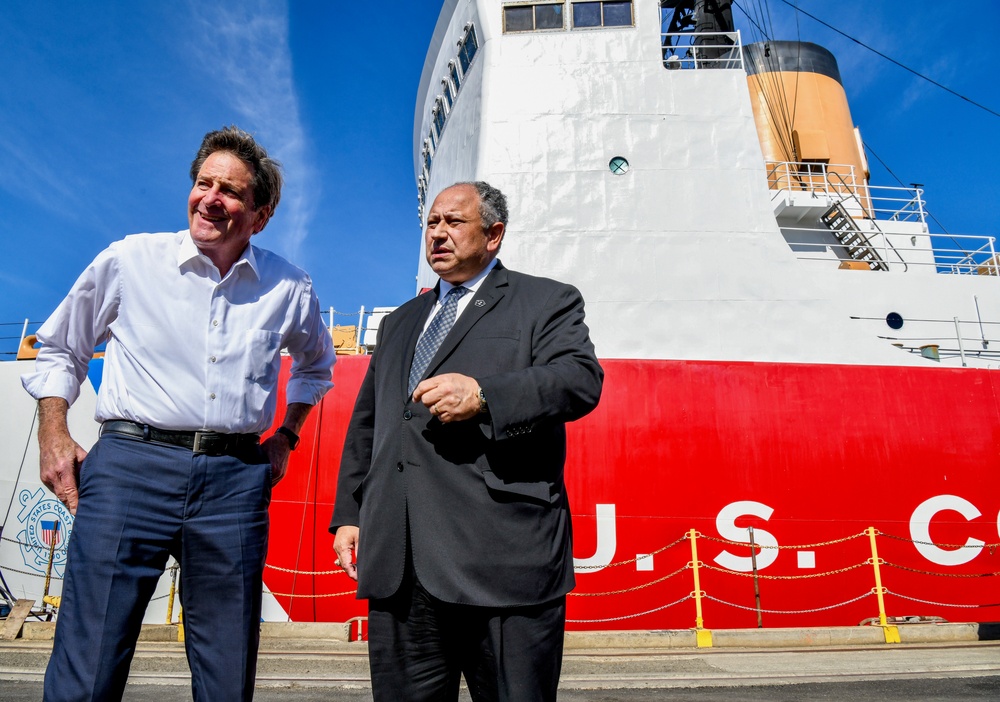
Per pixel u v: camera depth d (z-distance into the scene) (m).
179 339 2.52
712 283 10.19
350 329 10.82
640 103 10.89
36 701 4.56
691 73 11.10
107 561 2.34
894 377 9.63
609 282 10.12
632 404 9.21
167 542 2.46
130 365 2.50
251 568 2.56
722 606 8.69
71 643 2.28
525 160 10.62
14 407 10.27
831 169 15.31
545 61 11.10
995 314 11.16
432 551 2.12
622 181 10.53
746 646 7.75
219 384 2.53
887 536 8.93
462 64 12.34
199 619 2.47
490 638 2.10
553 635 2.12
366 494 2.39
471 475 2.16
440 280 2.75
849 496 9.10
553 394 2.10
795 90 16.06
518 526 2.12
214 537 2.49
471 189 2.62
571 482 8.95
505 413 2.04
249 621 2.53
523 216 10.37
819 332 10.18
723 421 9.22
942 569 9.01
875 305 10.82
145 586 2.42
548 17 11.37
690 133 10.78
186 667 6.27
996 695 5.04
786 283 10.35
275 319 2.74
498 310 2.42
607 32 11.27
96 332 2.67
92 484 2.41
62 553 9.59
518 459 2.18
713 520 8.89
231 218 2.57
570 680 5.88
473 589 2.06
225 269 2.66
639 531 8.83
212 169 2.56
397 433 2.34
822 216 13.27
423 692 2.23
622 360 9.38
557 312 2.40
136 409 2.46
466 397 2.04
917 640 8.12
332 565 8.80
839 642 7.91
